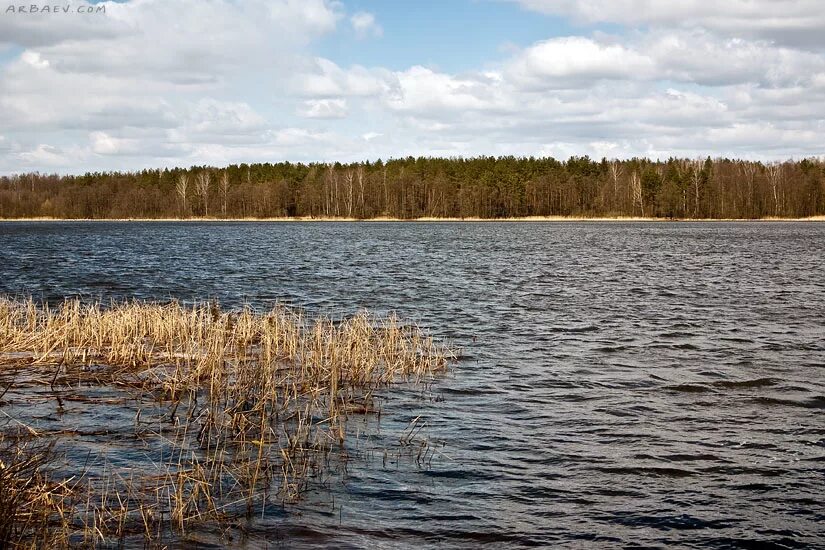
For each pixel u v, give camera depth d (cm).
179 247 6359
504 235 8925
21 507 782
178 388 1367
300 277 3831
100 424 1173
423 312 2603
